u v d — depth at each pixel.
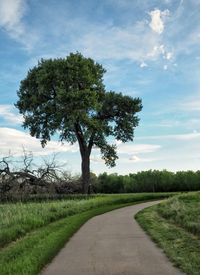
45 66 53.44
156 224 19.72
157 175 102.62
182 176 101.12
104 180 101.62
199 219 18.88
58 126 52.81
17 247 13.09
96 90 57.47
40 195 40.12
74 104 51.78
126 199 44.78
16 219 19.19
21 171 39.31
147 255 12.07
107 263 11.09
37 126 54.03
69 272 10.13
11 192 37.50
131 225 20.58
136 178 103.81
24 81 55.56
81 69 53.12
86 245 14.21
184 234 15.55
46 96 54.47
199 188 99.31
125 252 12.66
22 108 55.06
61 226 19.45
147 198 49.28
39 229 18.30
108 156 59.25
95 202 37.19
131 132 59.16
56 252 12.77
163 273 9.79
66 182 42.41
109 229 18.94
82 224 21.31
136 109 58.66
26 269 9.76
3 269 9.78
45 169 40.28
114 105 58.47
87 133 53.78
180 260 10.87
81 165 56.75
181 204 28.12
